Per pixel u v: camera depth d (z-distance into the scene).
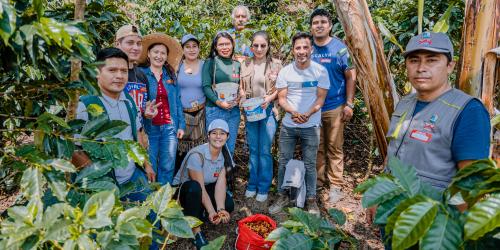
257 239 2.25
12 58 0.89
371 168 3.86
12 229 0.84
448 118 1.32
